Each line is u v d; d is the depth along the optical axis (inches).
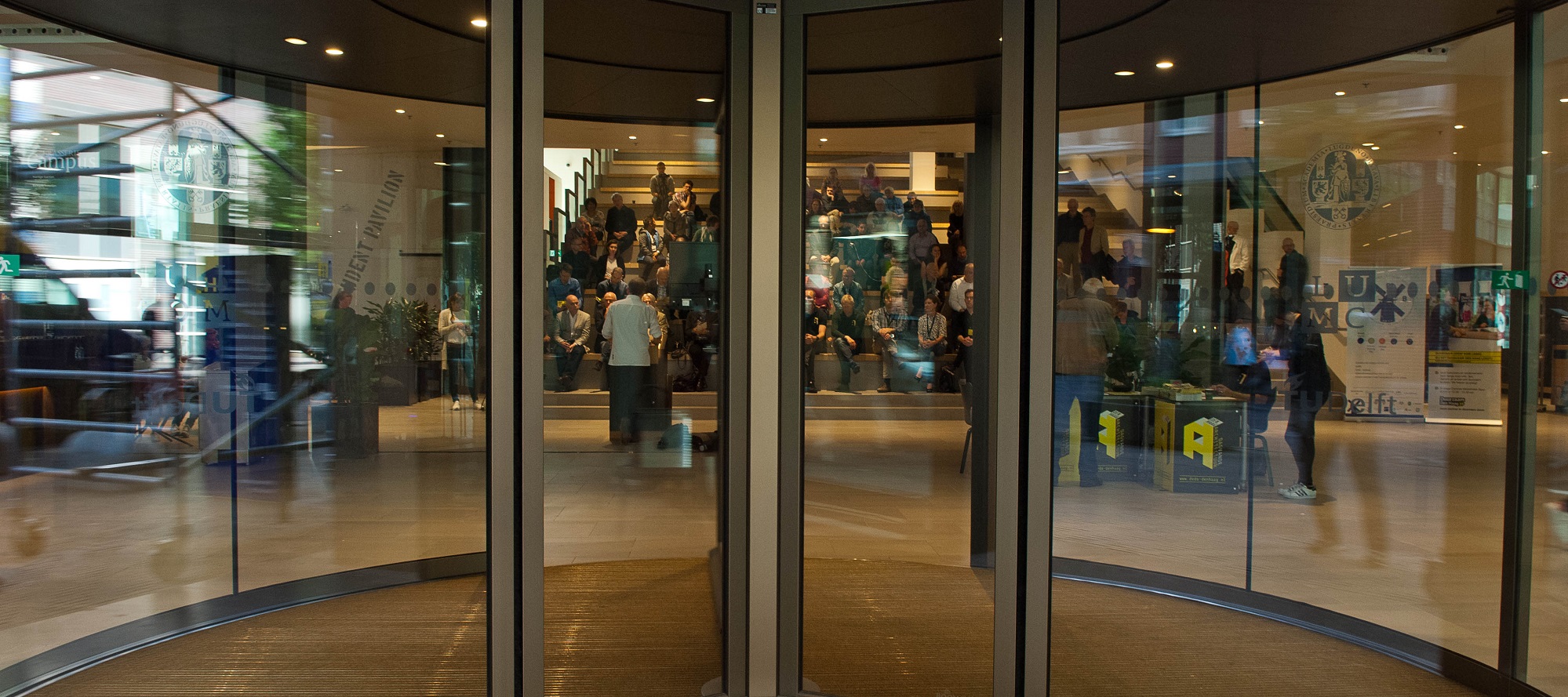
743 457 107.1
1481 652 119.0
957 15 100.9
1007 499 96.5
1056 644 125.4
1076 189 130.3
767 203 104.5
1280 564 137.3
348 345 126.1
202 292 129.7
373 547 125.3
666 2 101.9
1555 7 111.2
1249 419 140.8
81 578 119.9
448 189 111.1
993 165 101.9
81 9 116.4
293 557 129.6
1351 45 127.3
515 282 91.2
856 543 106.3
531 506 93.3
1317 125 131.3
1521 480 116.6
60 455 118.7
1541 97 113.3
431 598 119.2
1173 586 133.2
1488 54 117.4
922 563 105.1
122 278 123.2
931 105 102.8
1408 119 125.0
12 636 115.3
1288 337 135.8
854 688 105.3
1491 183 118.9
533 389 93.1
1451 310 122.6
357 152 120.0
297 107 123.8
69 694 108.1
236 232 128.7
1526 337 116.0
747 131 106.0
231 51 123.2
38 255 115.9
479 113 99.1
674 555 107.0
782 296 105.9
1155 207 132.0
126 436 124.0
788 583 106.7
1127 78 130.4
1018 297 94.7
